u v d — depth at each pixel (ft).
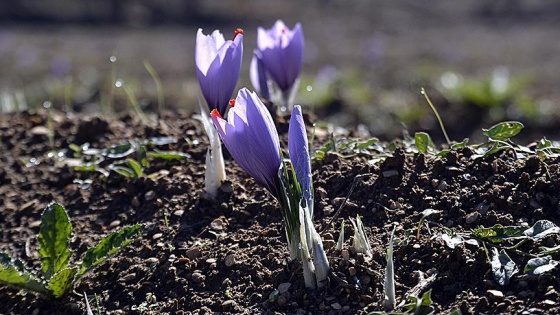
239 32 2.85
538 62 10.11
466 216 2.79
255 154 2.68
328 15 16.72
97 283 2.86
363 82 8.87
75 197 3.16
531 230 2.69
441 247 2.72
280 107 3.32
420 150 2.98
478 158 2.90
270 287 2.75
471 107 7.01
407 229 2.79
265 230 2.88
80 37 14.19
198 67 2.88
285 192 2.72
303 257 2.70
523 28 14.34
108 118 3.53
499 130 2.92
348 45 12.42
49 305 2.84
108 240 2.83
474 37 13.25
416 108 7.02
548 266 2.63
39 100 7.98
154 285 2.83
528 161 2.85
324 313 2.67
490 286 2.65
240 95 2.66
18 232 3.09
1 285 2.89
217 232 2.91
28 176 3.28
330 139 3.13
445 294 2.67
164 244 2.91
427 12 16.92
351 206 2.87
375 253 2.74
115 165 3.21
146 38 14.10
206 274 2.82
